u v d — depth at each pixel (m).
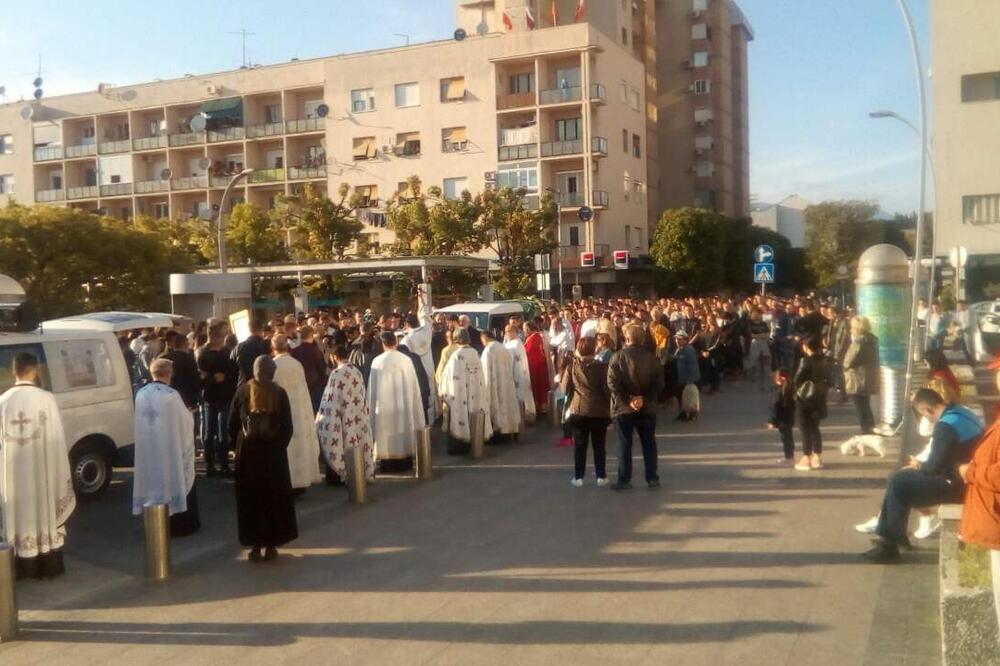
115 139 63.69
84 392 11.50
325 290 39.19
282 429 8.70
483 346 16.86
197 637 6.73
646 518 9.63
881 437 12.64
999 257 34.00
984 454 4.93
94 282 35.16
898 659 5.77
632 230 56.97
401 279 37.09
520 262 43.56
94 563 8.91
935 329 21.70
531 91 52.66
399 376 12.80
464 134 53.12
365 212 54.38
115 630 6.96
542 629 6.50
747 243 64.50
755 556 8.10
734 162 78.62
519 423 15.14
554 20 58.94
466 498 11.01
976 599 5.17
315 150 57.25
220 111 58.59
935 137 34.66
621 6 60.88
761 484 11.13
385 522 9.98
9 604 6.82
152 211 62.84
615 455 13.73
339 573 8.15
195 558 8.94
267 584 7.93
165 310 36.22
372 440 12.19
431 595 7.39
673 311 23.67
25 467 8.05
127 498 11.86
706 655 5.92
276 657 6.24
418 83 53.88
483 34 56.56
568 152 51.31
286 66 57.41
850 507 9.80
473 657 6.04
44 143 65.25
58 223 33.62
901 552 8.06
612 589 7.32
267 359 8.73
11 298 11.40
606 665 5.81
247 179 58.31
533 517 9.88
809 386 11.79
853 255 60.28
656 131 70.00
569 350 17.59
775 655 5.89
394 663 6.02
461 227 43.19
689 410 16.94
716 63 71.31
